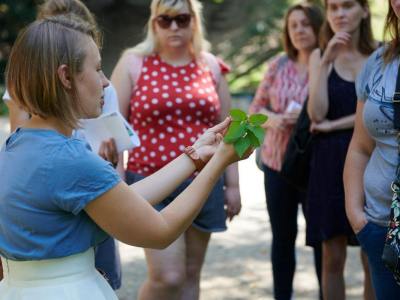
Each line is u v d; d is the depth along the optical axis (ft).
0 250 6.66
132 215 6.43
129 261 18.63
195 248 12.25
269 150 14.42
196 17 12.25
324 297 12.62
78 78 6.54
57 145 6.41
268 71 15.01
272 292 16.30
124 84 12.13
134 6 62.44
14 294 6.64
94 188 6.31
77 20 6.96
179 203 6.73
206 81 12.21
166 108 11.78
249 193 25.89
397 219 8.53
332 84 12.48
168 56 12.13
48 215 6.40
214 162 6.86
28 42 6.47
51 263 6.54
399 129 8.87
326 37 13.01
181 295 12.13
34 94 6.46
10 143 6.66
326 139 12.41
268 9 52.60
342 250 12.47
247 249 19.57
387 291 9.29
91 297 6.63
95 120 10.05
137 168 11.96
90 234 6.62
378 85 9.14
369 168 9.43
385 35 9.57
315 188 12.45
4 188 6.50
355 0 12.40
